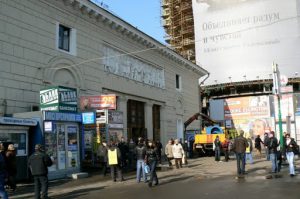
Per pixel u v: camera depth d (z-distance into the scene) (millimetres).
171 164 25422
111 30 27891
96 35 26266
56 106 18844
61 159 18531
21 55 19562
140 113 32594
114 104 22688
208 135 35750
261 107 55531
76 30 24141
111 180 18078
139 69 32344
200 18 60562
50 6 21906
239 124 56562
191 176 19016
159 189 14492
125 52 29984
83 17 24734
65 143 18859
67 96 19391
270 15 56875
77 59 23953
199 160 31000
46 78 21109
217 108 57906
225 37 58875
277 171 19094
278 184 14438
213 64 59531
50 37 21766
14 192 14555
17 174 16484
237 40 58188
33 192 14555
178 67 40938
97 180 18141
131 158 23594
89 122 21344
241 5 58062
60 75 22359
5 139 16031
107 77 27250
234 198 11438
